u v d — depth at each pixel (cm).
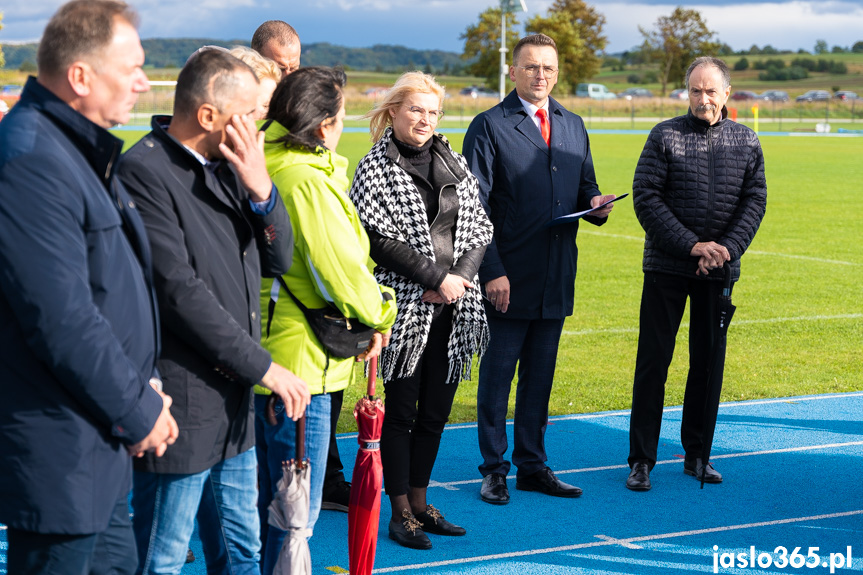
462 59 8488
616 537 438
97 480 226
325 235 314
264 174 276
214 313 261
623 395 717
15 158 212
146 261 247
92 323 215
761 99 8325
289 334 324
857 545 430
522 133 491
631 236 1692
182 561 281
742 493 503
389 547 423
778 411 674
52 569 227
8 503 221
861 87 11806
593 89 8175
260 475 345
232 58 272
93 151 229
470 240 429
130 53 231
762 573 397
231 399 276
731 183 511
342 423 634
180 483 270
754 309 1052
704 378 528
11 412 218
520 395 509
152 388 236
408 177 409
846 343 898
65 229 214
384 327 340
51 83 227
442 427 442
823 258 1409
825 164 3203
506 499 484
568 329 955
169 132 274
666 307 512
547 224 482
